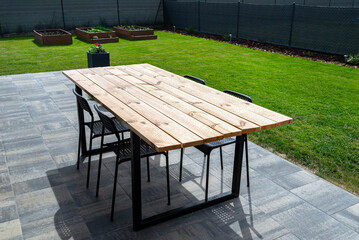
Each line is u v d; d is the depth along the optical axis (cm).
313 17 997
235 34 1303
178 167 352
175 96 297
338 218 270
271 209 281
